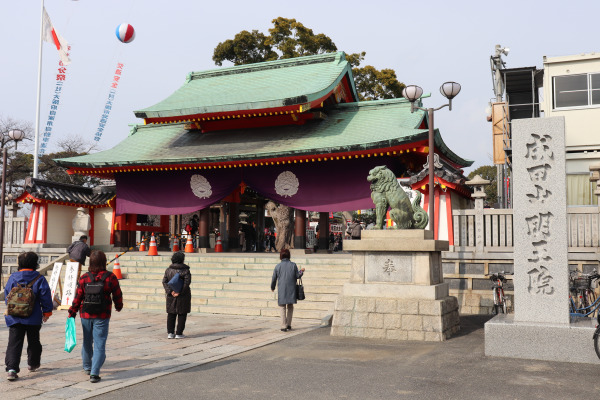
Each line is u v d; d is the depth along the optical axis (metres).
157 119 23.86
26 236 24.52
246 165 22.98
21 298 7.39
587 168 24.48
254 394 6.59
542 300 8.81
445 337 10.38
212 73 29.48
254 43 41.31
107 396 6.57
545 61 25.56
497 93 27.08
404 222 11.27
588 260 13.39
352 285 11.18
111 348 9.70
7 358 7.37
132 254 22.05
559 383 6.98
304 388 6.83
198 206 24.67
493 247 14.59
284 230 31.55
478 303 14.48
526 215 9.02
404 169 22.44
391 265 11.04
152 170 25.48
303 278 16.11
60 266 16.56
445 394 6.49
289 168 23.06
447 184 16.06
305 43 40.75
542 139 9.00
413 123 22.41
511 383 6.98
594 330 8.16
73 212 26.02
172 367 8.09
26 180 23.88
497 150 26.86
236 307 14.88
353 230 24.41
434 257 11.18
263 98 23.05
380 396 6.44
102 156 25.56
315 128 24.09
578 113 24.84
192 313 14.92
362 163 21.88
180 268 10.90
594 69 24.77
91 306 7.20
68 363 8.48
